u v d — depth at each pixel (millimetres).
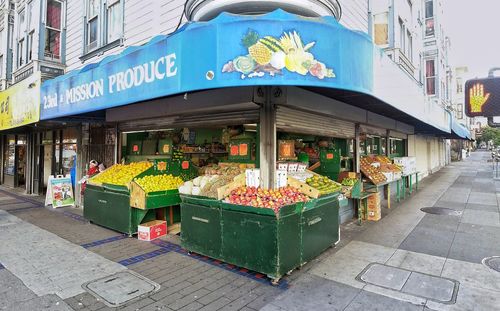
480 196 10719
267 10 4648
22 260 4918
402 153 13516
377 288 3879
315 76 3576
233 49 3506
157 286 3988
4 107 9586
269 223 4070
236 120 5348
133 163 7363
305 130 5828
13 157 14977
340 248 5453
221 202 4590
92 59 9328
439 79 17562
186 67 3801
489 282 3992
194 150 7914
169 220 6809
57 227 7055
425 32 17750
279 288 3934
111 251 5379
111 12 8836
